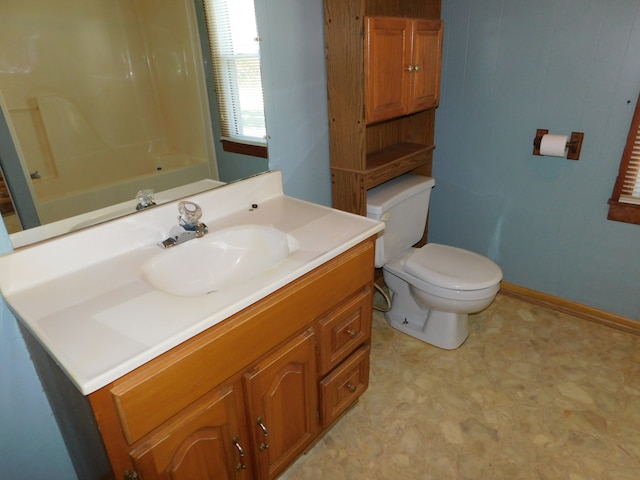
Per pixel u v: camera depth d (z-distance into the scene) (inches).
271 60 64.0
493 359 79.5
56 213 45.8
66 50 43.3
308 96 71.6
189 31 52.7
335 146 77.2
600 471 58.0
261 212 62.9
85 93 45.5
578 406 68.5
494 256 98.4
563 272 89.6
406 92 77.3
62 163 45.2
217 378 40.3
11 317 44.6
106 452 34.0
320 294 50.1
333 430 65.8
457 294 74.3
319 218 59.9
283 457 53.6
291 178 73.6
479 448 62.1
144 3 48.1
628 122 73.1
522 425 65.5
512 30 79.9
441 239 105.6
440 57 83.4
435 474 58.6
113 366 32.1
